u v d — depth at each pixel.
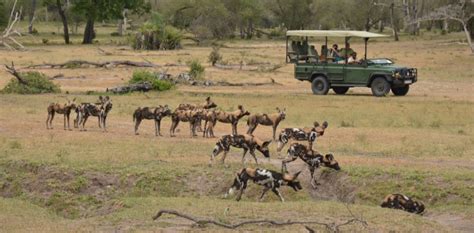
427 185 43.12
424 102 88.50
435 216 39.34
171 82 102.69
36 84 94.44
